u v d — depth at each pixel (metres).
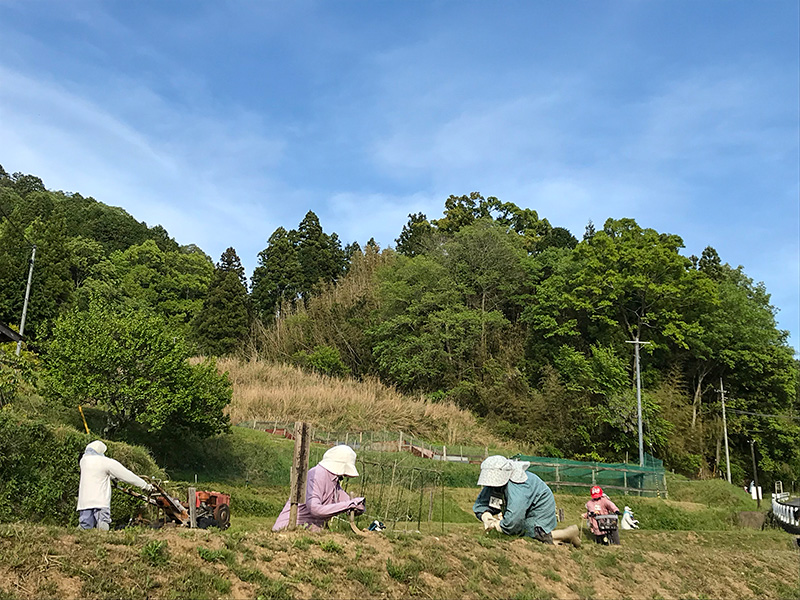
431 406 49.00
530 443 47.69
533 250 74.56
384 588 7.36
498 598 8.18
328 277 79.81
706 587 10.94
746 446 56.53
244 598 6.25
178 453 26.88
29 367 16.30
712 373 58.12
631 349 52.22
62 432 15.17
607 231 55.94
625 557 11.12
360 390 49.06
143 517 14.28
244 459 28.33
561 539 11.13
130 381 23.53
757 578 12.08
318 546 7.78
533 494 10.78
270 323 69.94
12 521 12.81
